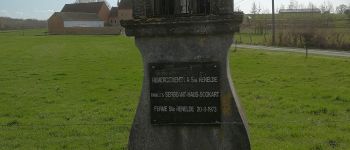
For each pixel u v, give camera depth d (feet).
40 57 159.12
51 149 40.29
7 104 66.54
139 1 27.78
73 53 177.58
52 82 92.99
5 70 117.60
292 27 282.77
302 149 38.86
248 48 200.64
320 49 189.37
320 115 54.49
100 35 400.26
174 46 26.99
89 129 47.44
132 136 28.32
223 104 26.81
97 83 90.33
